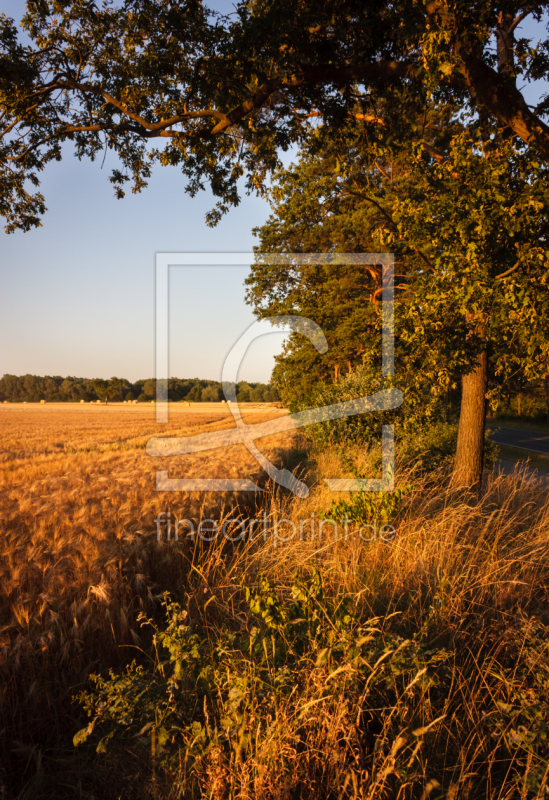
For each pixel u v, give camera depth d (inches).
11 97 234.1
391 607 150.5
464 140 179.0
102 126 253.6
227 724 87.4
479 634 124.7
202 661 107.9
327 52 220.4
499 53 264.5
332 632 109.0
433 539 185.9
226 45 215.0
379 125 260.2
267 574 180.1
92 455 582.9
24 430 1368.1
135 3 214.4
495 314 165.6
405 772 78.2
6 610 132.0
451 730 99.0
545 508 244.7
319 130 272.1
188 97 237.6
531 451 792.9
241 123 255.9
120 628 136.8
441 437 415.5
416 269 585.0
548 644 107.3
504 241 166.9
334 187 464.1
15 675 107.9
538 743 84.7
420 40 173.0
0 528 186.5
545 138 174.9
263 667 105.9
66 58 239.8
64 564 157.9
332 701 91.0
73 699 103.3
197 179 309.9
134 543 184.1
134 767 98.5
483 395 322.3
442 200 174.4
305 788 81.7
